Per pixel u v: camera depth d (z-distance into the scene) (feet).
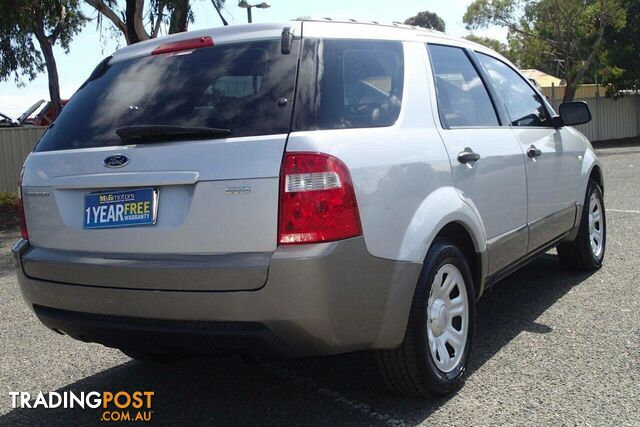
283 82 10.61
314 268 9.63
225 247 10.01
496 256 14.05
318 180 9.83
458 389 12.44
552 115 18.52
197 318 10.06
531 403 11.69
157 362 14.94
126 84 12.03
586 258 19.92
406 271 10.86
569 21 91.91
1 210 49.24
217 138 10.34
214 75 11.22
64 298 11.27
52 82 59.47
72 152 11.45
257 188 9.86
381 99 11.74
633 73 95.55
